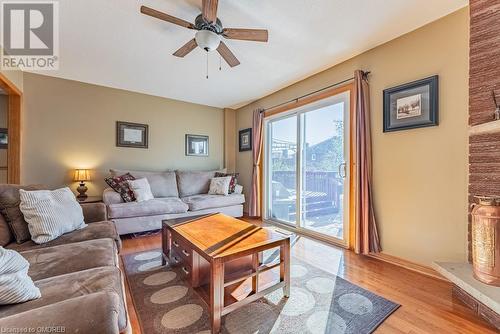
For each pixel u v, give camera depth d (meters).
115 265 1.35
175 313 1.50
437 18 2.00
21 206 1.65
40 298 0.89
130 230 3.12
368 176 2.46
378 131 2.44
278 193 4.00
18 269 0.85
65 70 3.11
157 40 2.35
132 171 3.75
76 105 3.53
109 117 3.79
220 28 1.90
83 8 1.87
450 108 1.93
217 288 1.33
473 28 1.67
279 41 2.36
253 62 2.83
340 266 2.21
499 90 1.53
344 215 2.79
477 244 1.46
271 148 4.17
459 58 1.88
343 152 2.85
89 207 2.16
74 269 1.23
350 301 1.63
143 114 4.11
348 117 2.75
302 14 1.94
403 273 2.06
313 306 1.57
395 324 1.39
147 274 2.04
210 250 1.44
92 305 0.66
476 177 1.64
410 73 2.19
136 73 3.20
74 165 3.53
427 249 2.07
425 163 2.09
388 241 2.36
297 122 3.52
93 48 2.52
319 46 2.46
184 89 3.87
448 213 1.95
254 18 2.00
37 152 3.27
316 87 3.18
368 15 1.96
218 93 4.08
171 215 3.42
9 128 3.06
